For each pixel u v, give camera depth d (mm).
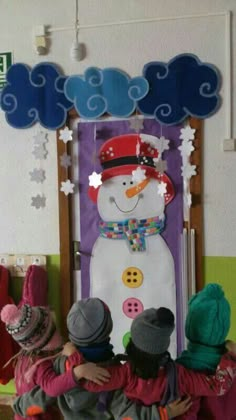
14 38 2254
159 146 2088
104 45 2139
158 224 2117
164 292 2119
